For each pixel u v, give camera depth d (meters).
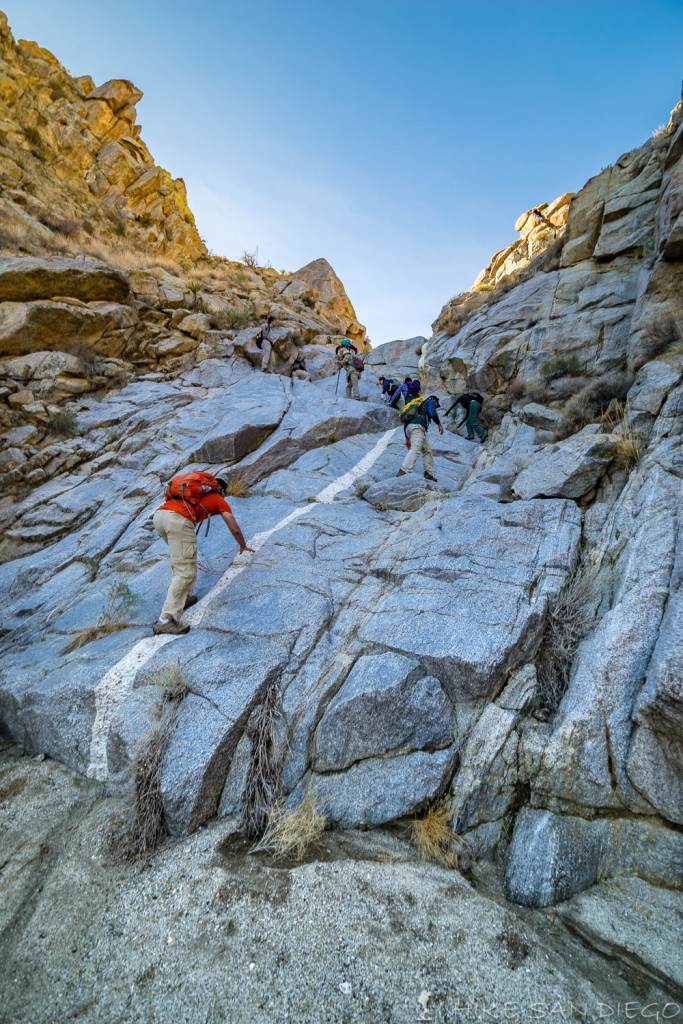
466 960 2.45
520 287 11.18
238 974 2.32
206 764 3.21
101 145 23.80
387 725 3.54
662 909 2.82
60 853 2.99
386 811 3.28
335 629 4.42
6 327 9.75
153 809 3.12
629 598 3.97
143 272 14.16
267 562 5.45
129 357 11.91
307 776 3.43
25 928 2.55
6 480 7.84
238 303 16.06
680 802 3.11
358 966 2.37
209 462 8.19
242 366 12.29
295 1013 2.17
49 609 5.33
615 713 3.41
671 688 3.07
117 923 2.57
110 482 7.98
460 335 11.68
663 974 2.47
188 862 2.90
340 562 5.39
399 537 5.73
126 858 2.94
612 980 2.42
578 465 5.79
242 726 3.52
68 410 9.59
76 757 3.62
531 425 8.41
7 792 3.41
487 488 6.52
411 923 2.61
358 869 2.91
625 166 9.93
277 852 2.98
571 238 10.59
